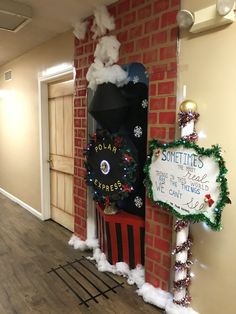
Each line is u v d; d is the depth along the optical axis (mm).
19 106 4031
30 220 3664
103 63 2242
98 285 2221
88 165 2416
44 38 3059
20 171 4203
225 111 1518
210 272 1675
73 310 1933
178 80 1738
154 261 2029
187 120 1590
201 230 1697
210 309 1695
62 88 3168
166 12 1760
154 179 1849
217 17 1449
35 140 3656
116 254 2375
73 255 2703
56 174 3475
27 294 2102
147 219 2047
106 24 2158
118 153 2129
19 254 2721
